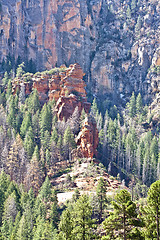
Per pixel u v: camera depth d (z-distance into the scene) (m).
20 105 158.50
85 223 62.38
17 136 124.38
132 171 143.12
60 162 122.75
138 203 86.81
